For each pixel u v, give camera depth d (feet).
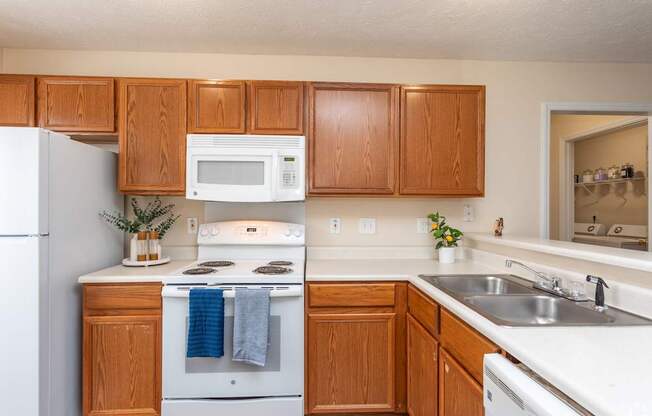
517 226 8.27
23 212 5.22
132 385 6.04
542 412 2.25
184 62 7.88
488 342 3.60
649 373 2.48
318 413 6.28
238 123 6.89
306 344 6.24
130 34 7.01
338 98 7.05
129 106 6.82
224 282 6.04
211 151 6.80
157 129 6.86
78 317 6.23
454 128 7.14
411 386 6.03
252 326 5.82
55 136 5.60
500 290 5.95
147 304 6.05
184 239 7.93
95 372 6.00
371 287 6.29
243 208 7.87
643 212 10.91
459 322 4.33
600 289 4.15
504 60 8.25
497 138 8.27
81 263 6.27
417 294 5.81
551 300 4.76
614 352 2.86
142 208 7.84
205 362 5.99
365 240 8.17
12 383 5.21
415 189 7.11
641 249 10.66
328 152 7.03
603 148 12.36
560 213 13.42
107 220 7.06
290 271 6.42
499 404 2.83
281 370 6.10
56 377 5.65
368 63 8.11
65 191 5.85
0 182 5.17
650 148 8.75
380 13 6.24
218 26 6.70
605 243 11.82
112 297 6.03
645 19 6.38
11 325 5.20
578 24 6.57
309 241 8.07
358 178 7.07
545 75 8.31
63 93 6.81
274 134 6.94
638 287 3.96
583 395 2.20
